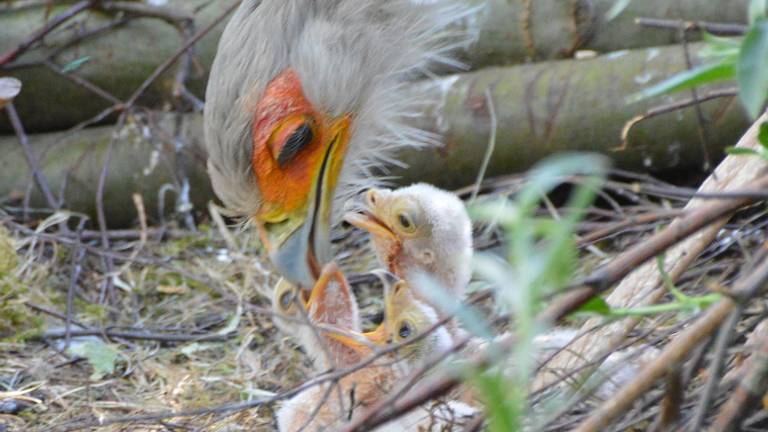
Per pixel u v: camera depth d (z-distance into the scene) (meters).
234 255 7.77
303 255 5.80
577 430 3.46
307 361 6.54
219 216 8.07
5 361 6.75
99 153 9.04
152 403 6.20
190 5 9.06
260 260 7.81
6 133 9.39
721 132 8.02
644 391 3.41
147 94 9.17
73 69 9.11
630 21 8.55
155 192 8.95
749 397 3.45
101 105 9.28
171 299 7.77
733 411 3.46
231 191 5.86
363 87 6.09
